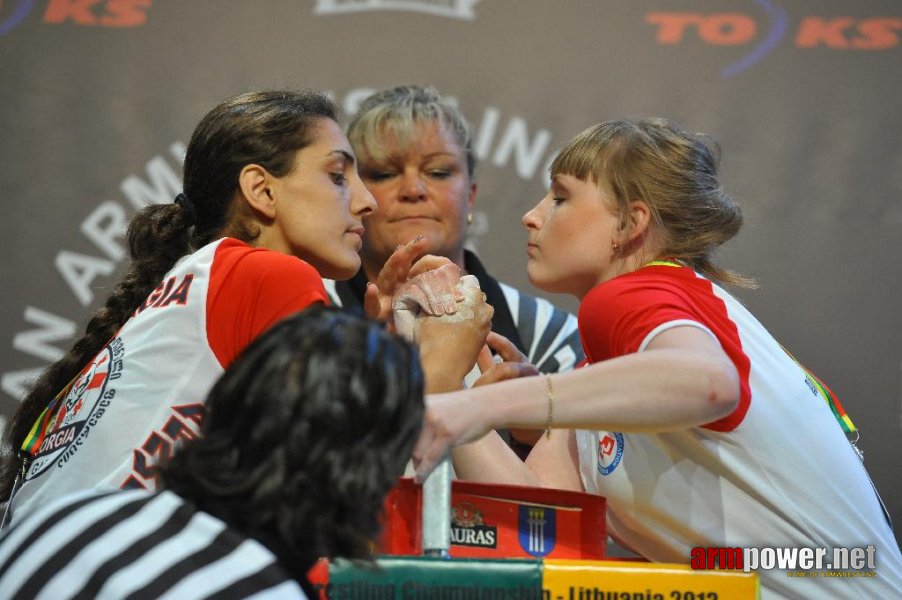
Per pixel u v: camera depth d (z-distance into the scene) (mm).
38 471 6379
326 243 7184
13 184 13141
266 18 13445
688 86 13125
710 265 6984
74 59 13352
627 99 13164
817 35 13070
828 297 12656
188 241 7195
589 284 7082
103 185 13188
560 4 13320
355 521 4207
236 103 7297
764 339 6387
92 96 13312
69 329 12945
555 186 7156
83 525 4242
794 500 6188
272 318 6293
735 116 13031
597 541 5672
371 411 4199
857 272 12680
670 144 6945
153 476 6078
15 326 12891
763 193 12859
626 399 5367
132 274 7230
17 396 12758
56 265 13039
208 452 4250
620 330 5871
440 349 6719
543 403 5379
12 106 13250
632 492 6410
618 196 6867
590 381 5414
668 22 13227
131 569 4062
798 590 6184
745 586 4969
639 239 6898
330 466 4121
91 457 6180
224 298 6383
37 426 6961
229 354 6324
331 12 13461
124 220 13156
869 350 12547
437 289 6883
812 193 12836
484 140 13195
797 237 12766
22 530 4316
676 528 6324
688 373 5367
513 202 13094
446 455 5312
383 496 4266
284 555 4203
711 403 5383
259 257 6516
